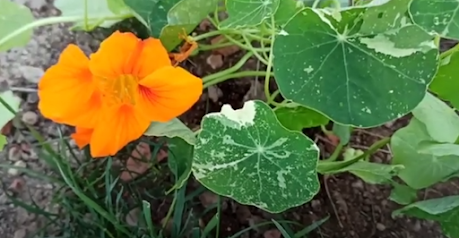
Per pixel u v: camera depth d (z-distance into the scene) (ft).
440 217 0.62
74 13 0.71
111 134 0.57
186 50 0.65
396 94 0.53
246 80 0.78
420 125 0.64
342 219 0.73
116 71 0.55
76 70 0.55
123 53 0.54
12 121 0.76
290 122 0.65
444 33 0.53
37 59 0.79
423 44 0.51
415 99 0.52
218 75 0.71
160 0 0.62
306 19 0.52
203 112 0.77
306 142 0.54
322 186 0.74
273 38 0.57
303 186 0.57
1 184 0.74
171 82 0.55
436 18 0.53
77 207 0.68
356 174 0.70
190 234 0.70
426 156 0.63
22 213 0.73
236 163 0.56
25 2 0.82
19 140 0.76
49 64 0.79
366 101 0.53
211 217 0.73
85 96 0.56
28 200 0.73
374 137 0.76
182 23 0.60
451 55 0.56
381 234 0.73
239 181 0.57
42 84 0.55
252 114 0.54
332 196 0.74
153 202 0.72
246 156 0.56
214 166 0.56
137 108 0.56
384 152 0.76
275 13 0.58
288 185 0.57
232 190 0.58
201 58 0.79
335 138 0.76
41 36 0.80
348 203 0.74
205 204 0.73
